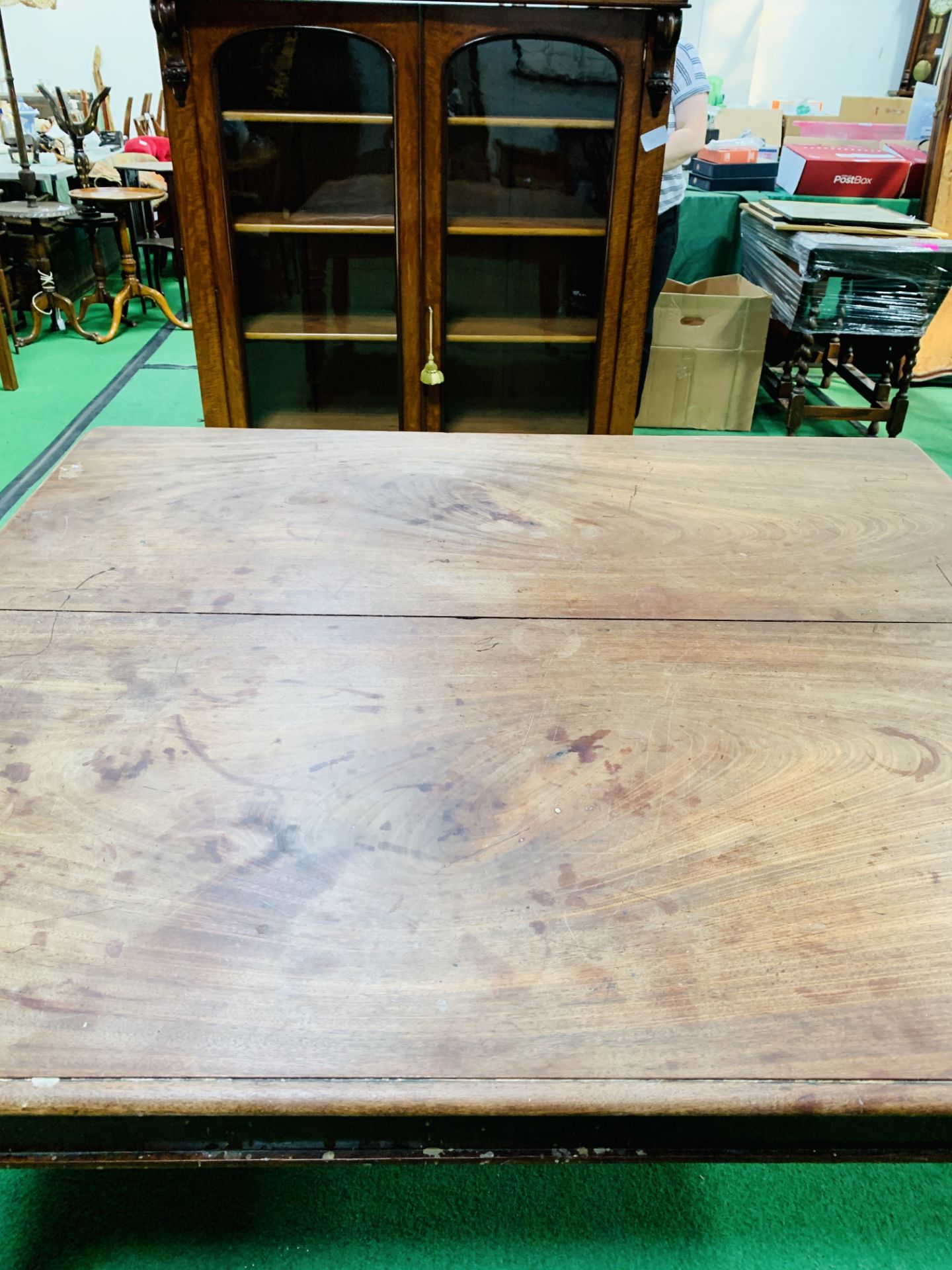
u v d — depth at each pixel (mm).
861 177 3572
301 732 911
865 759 902
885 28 7012
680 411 3377
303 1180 1101
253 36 2121
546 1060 625
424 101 2201
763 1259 1040
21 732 900
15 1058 617
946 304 3906
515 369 2641
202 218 2291
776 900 746
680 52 2547
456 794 842
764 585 1189
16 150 4234
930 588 1194
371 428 2674
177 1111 601
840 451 1599
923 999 673
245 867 762
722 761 893
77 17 6859
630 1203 1088
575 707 958
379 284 2518
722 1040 642
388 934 708
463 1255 1029
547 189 2408
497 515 1340
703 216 3676
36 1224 1043
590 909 734
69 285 4613
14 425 3234
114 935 699
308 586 1152
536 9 2092
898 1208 1091
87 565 1185
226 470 1452
